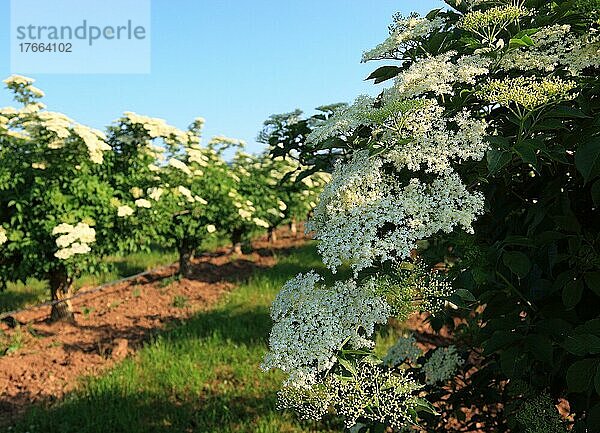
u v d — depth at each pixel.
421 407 2.48
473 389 3.25
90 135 7.75
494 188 2.55
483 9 2.75
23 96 8.12
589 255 2.19
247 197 14.34
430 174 2.36
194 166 11.74
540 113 2.14
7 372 6.48
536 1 2.65
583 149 1.90
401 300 2.27
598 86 2.29
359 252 2.04
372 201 2.18
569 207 2.28
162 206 9.80
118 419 5.09
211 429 4.92
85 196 8.09
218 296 9.82
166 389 5.78
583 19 2.58
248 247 15.51
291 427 4.87
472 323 3.81
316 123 3.15
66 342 7.54
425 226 2.10
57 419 5.24
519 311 2.28
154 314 8.87
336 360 2.27
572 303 2.10
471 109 2.59
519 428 2.81
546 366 2.51
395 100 2.30
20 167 7.94
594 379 1.89
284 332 2.23
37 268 7.82
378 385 2.30
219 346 6.88
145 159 9.57
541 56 2.41
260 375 5.92
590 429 2.02
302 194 16.77
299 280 2.40
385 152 2.31
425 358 3.61
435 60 2.40
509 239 2.23
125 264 12.90
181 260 11.74
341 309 2.27
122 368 6.34
